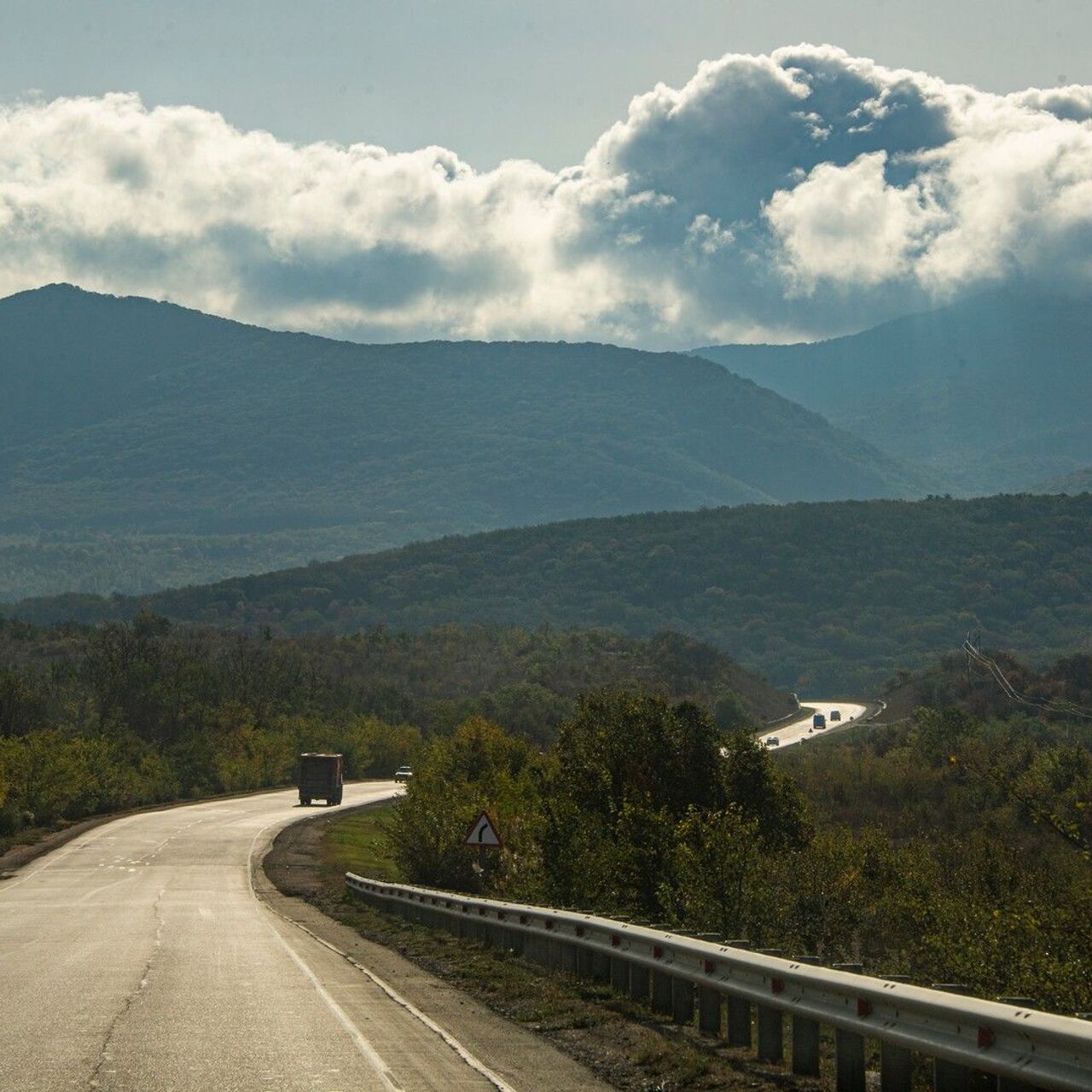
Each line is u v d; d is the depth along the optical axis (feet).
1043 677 520.42
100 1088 55.01
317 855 293.43
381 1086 56.54
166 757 543.39
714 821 130.72
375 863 294.66
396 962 109.60
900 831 330.34
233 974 97.35
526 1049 67.21
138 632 620.90
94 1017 74.33
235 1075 58.08
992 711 501.15
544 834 152.76
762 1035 62.90
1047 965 81.87
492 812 222.69
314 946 123.75
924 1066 58.75
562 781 192.44
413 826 224.33
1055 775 233.96
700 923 122.01
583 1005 80.79
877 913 138.21
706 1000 71.41
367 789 586.04
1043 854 170.50
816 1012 56.39
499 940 115.75
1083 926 86.69
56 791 395.96
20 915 162.30
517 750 321.93
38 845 326.03
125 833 358.02
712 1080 59.16
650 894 145.48
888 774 394.52
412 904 155.22
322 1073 58.95
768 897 125.80
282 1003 81.20
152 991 86.22
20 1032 68.74
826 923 136.77
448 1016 77.87
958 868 166.71
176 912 169.17
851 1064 55.57
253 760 583.17
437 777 237.66
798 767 435.12
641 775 191.72
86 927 144.05
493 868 215.72
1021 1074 42.78
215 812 444.14
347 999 84.02
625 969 85.30
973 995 58.90
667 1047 65.77
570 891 148.66
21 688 475.72
